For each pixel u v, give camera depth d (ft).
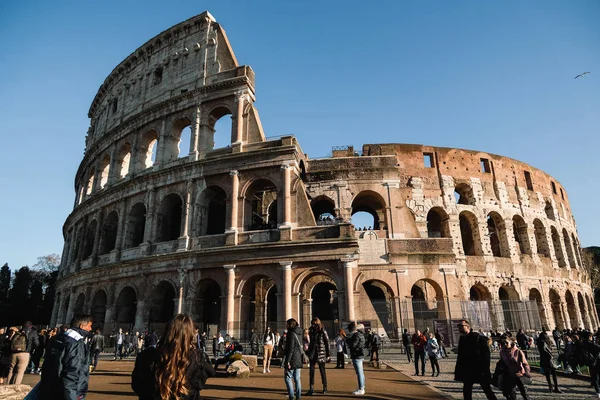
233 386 65.31
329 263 129.59
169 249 149.38
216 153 157.17
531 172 226.79
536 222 219.41
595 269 315.78
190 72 177.78
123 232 168.45
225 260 137.59
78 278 181.47
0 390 49.39
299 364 51.16
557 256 226.58
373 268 148.97
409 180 191.62
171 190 159.53
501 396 57.47
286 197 139.33
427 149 200.23
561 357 87.10
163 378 20.72
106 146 200.44
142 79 196.75
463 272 179.11
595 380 58.34
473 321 139.64
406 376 78.54
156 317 146.61
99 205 186.91
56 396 28.04
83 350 30.07
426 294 165.37
